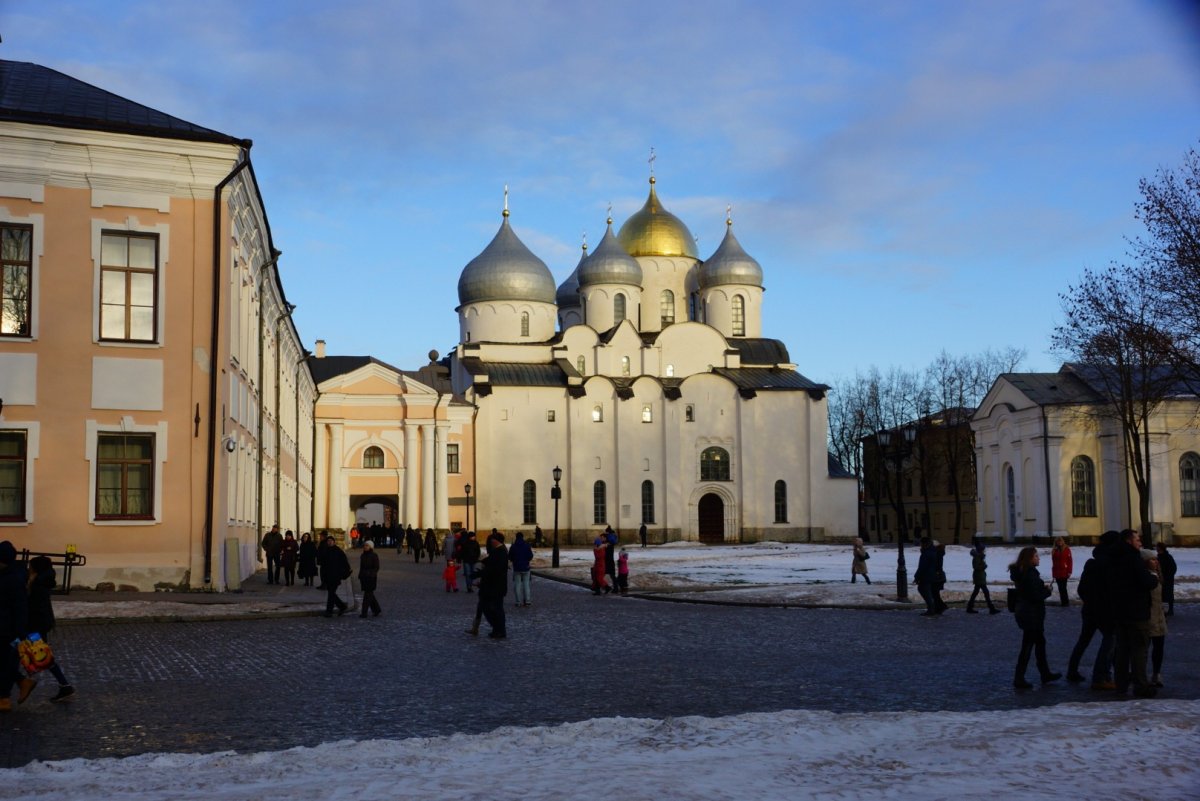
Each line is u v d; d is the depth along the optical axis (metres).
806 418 93.88
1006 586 37.47
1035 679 16.59
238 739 12.10
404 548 81.44
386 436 85.19
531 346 93.94
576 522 89.12
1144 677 15.03
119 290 30.89
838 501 93.44
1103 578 15.57
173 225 31.30
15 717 13.39
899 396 108.31
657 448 90.94
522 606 31.48
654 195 105.56
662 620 27.09
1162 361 52.69
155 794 9.02
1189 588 36.28
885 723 11.71
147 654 19.44
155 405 30.83
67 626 24.03
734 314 101.25
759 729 11.44
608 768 9.70
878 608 31.02
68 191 30.42
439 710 13.87
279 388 52.62
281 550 39.00
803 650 20.58
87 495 30.11
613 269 98.81
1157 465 77.56
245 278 38.00
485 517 87.88
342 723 13.00
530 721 13.16
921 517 114.88
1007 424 83.44
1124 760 9.97
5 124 29.58
